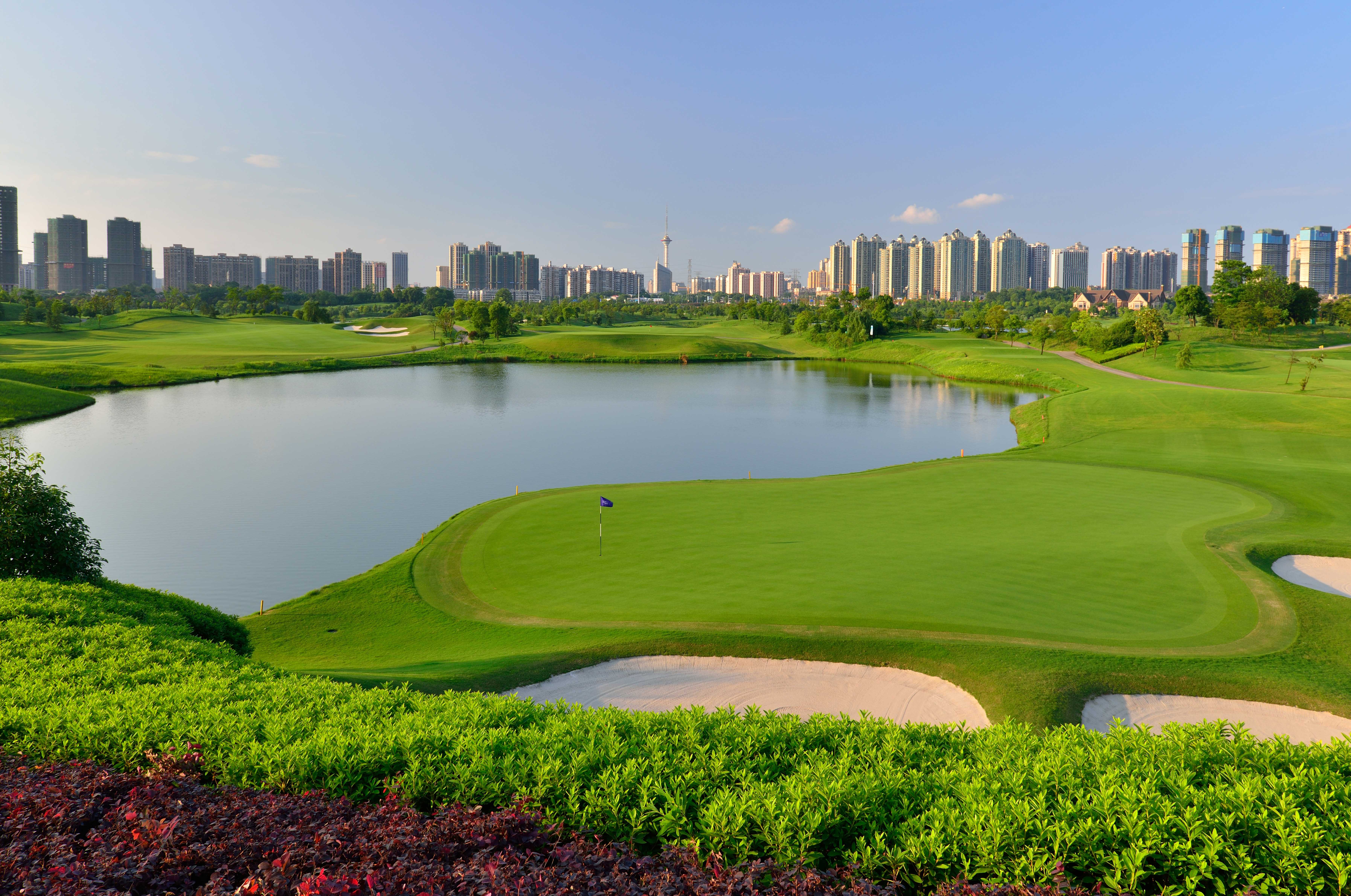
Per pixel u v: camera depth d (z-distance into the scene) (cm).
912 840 964
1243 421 7500
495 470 6725
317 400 11206
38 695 1498
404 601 3089
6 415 9262
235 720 1341
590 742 1225
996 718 2078
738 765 1209
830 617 2681
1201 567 3167
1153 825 985
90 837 929
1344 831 946
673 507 4366
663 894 856
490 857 926
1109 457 6084
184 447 7694
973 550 3469
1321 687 2184
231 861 898
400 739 1241
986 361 14238
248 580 4088
